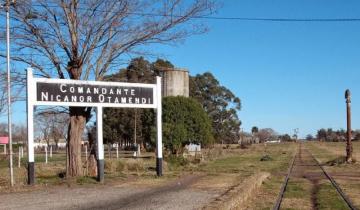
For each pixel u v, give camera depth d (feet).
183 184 67.82
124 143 291.38
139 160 113.09
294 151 264.93
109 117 246.88
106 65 80.07
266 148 332.60
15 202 49.65
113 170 93.97
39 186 63.41
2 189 60.18
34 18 73.51
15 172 86.63
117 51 80.53
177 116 140.36
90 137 88.74
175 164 120.06
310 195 60.80
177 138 136.77
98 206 46.93
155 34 82.12
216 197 52.29
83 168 78.79
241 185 60.23
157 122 79.46
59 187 63.67
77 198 53.01
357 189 66.85
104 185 66.39
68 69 76.38
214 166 123.24
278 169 111.55
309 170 108.37
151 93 77.61
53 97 67.51
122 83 74.13
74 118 76.89
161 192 58.54
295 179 83.71
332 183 75.10
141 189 61.98
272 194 61.26
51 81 67.41
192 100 146.51
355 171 103.76
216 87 333.01
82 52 76.28
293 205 51.60
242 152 250.78
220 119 335.47
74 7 74.84
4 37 73.26
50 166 99.66
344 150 271.49
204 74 332.80
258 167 119.03
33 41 74.74
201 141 146.82
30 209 44.91
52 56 75.82
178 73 156.76
